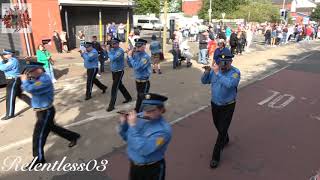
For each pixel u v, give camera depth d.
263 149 7.07
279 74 15.12
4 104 10.01
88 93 10.36
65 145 7.03
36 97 6.04
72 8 23.42
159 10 50.47
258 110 9.73
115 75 9.12
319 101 10.81
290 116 9.24
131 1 26.89
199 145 7.19
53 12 20.80
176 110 9.41
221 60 6.01
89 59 10.06
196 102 10.22
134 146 3.95
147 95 4.02
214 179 5.90
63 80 13.30
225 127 6.29
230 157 6.70
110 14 26.59
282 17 43.47
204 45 17.28
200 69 15.88
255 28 41.88
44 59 12.27
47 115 6.15
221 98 6.16
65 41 21.52
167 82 12.95
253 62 18.55
